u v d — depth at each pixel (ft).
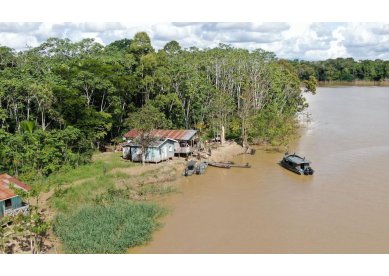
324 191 151.74
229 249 107.65
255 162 195.31
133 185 158.30
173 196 149.89
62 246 109.09
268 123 230.27
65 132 180.24
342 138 243.19
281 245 109.60
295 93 301.02
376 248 106.83
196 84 229.04
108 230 114.01
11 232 114.11
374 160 192.24
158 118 194.39
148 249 107.96
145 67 228.63
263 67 266.77
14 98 182.70
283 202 141.28
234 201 143.43
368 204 137.90
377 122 298.56
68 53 248.93
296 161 176.55
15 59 222.89
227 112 225.97
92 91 208.03
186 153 193.98
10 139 166.40
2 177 135.23
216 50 265.54
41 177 160.97
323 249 106.73
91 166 178.19
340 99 468.34
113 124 226.17
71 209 131.64
